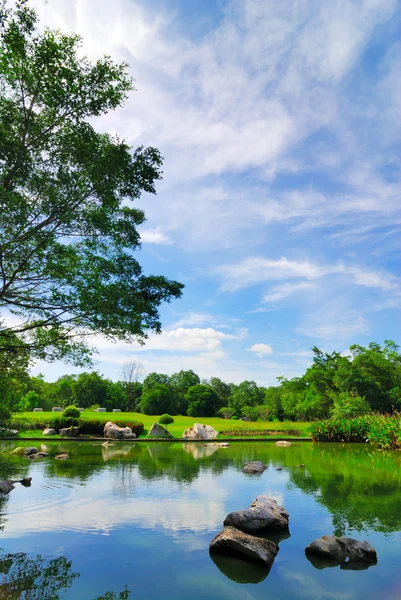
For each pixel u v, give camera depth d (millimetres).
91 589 4719
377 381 46688
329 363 51375
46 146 7949
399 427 20516
